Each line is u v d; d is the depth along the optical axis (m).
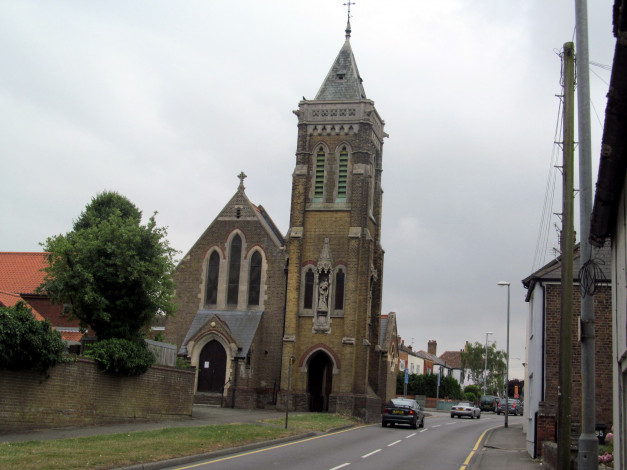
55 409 27.66
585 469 15.59
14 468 16.78
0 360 24.27
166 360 38.47
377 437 36.31
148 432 27.59
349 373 50.19
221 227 55.12
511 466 25.72
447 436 40.22
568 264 17.83
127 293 34.75
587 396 15.85
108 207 55.34
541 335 31.11
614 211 14.47
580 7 16.42
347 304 51.22
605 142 12.42
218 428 31.36
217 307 53.91
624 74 10.73
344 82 56.31
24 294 50.62
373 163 56.78
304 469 21.44
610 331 29.75
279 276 53.69
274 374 52.19
